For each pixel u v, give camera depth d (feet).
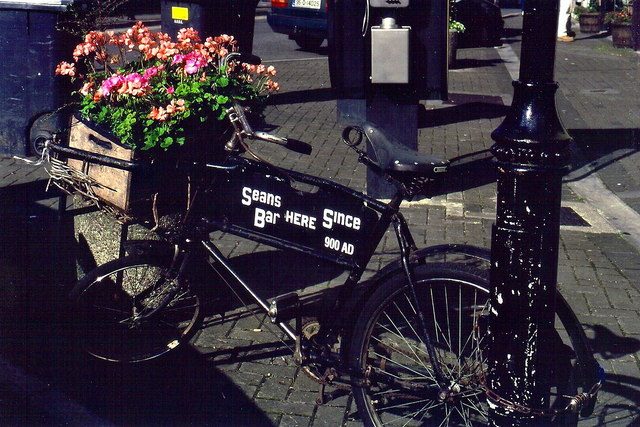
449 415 11.23
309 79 43.45
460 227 20.83
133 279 13.53
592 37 73.67
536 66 9.02
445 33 21.80
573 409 10.02
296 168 25.94
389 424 11.69
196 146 13.15
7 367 13.24
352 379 11.19
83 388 12.78
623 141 31.53
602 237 20.29
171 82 13.67
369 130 11.18
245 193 12.14
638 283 17.24
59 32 24.43
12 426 11.60
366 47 22.06
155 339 13.97
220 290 15.84
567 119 35.68
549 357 9.57
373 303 11.01
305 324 12.26
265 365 13.60
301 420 12.09
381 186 22.61
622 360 13.84
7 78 24.99
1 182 23.11
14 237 18.72
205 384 13.02
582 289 16.84
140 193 13.06
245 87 14.17
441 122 34.14
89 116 13.53
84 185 13.34
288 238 11.90
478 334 10.69
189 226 12.53
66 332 13.93
